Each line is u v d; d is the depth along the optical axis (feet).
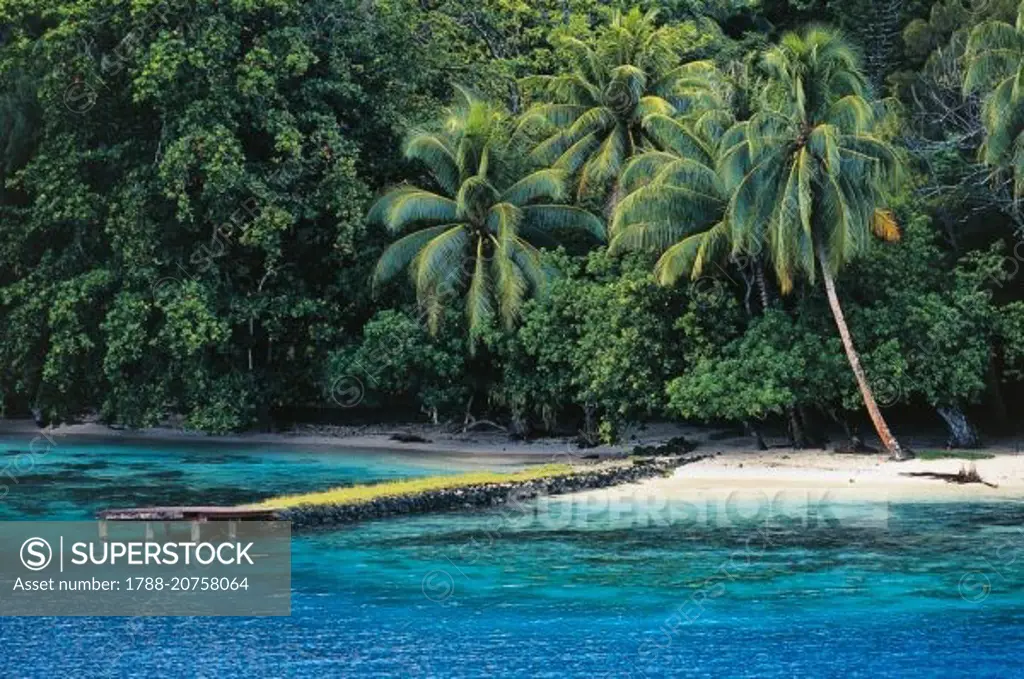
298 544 128.88
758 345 185.68
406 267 221.46
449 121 215.72
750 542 130.00
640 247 186.60
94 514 147.74
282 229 210.59
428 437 234.58
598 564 120.37
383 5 231.50
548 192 211.61
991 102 173.37
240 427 232.53
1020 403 217.36
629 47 221.05
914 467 177.47
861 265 189.37
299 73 212.84
